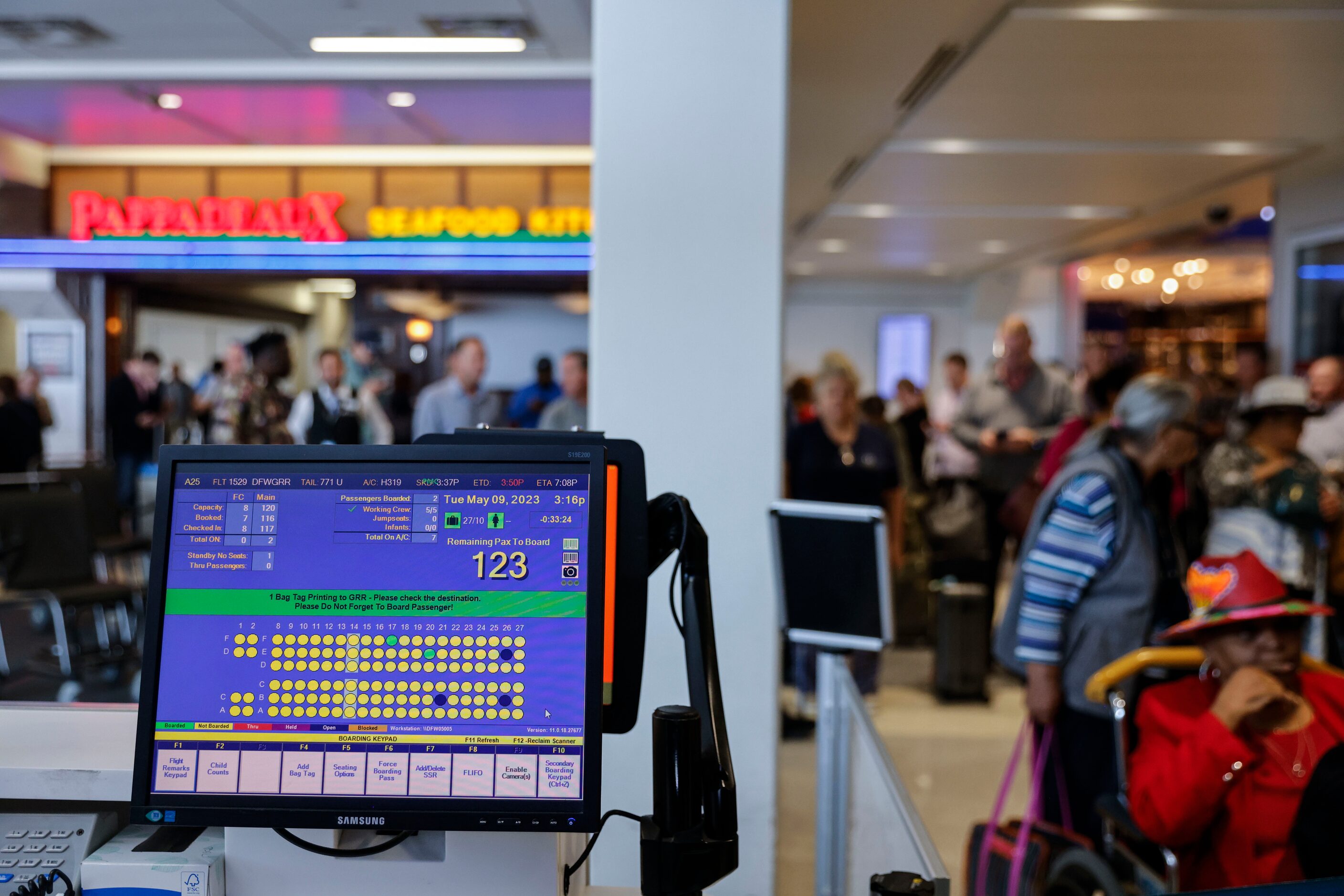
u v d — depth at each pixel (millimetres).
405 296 8234
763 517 2730
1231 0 4035
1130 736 2574
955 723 5188
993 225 9789
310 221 7215
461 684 1166
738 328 2734
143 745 1161
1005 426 7059
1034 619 2615
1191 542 4379
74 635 6438
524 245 7184
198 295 9156
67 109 6176
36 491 5609
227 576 1189
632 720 1314
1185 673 2506
